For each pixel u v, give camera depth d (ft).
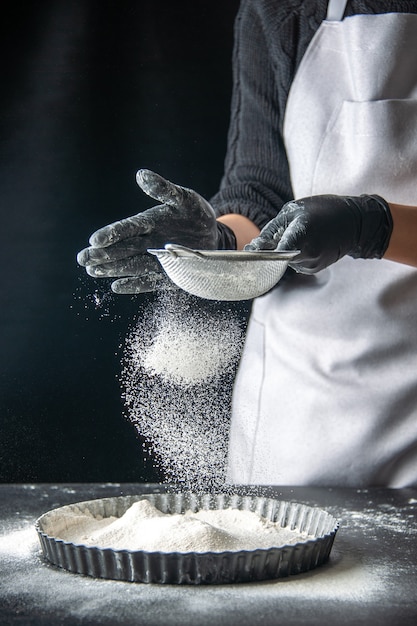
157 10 8.75
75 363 8.94
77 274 9.13
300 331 4.52
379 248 3.80
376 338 4.32
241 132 5.14
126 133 9.07
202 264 2.98
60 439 8.86
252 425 4.67
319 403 4.38
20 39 8.73
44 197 9.12
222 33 8.86
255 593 2.69
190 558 2.73
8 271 9.08
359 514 3.66
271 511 3.48
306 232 3.46
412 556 3.10
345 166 4.52
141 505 3.27
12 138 8.96
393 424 4.26
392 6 4.58
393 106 4.39
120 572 2.77
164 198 3.59
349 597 2.68
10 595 2.66
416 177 4.38
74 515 3.30
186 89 8.99
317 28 4.80
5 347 8.98
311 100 4.64
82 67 8.86
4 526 3.45
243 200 4.96
